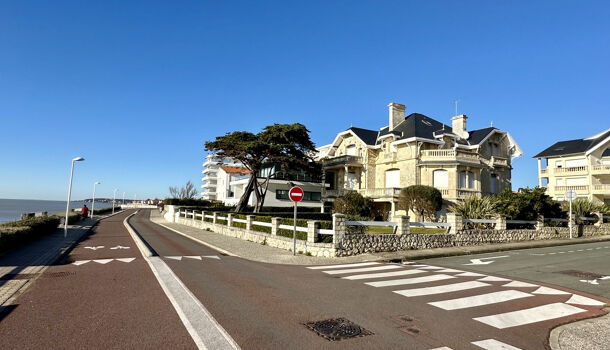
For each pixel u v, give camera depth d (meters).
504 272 10.77
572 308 6.76
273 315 5.90
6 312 5.86
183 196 107.50
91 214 44.09
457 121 36.62
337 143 41.81
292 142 31.86
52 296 6.87
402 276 9.73
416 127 33.66
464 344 4.83
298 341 4.79
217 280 8.60
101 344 4.55
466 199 21.31
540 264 12.43
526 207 21.30
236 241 18.62
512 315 6.20
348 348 4.60
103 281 8.23
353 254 13.77
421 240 15.76
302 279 9.08
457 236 17.08
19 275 8.90
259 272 10.00
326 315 5.97
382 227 25.20
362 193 35.84
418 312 6.25
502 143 36.91
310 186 43.28
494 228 19.53
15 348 4.39
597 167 37.66
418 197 28.08
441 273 10.30
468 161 31.41
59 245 15.15
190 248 15.43
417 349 4.62
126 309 6.05
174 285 7.88
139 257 12.08
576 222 24.34
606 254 15.42
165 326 5.24
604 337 5.22
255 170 33.25
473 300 7.15
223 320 5.57
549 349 4.75
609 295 7.99
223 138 32.59
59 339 4.70
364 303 6.78
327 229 14.05
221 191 66.75
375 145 37.19
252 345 4.61
